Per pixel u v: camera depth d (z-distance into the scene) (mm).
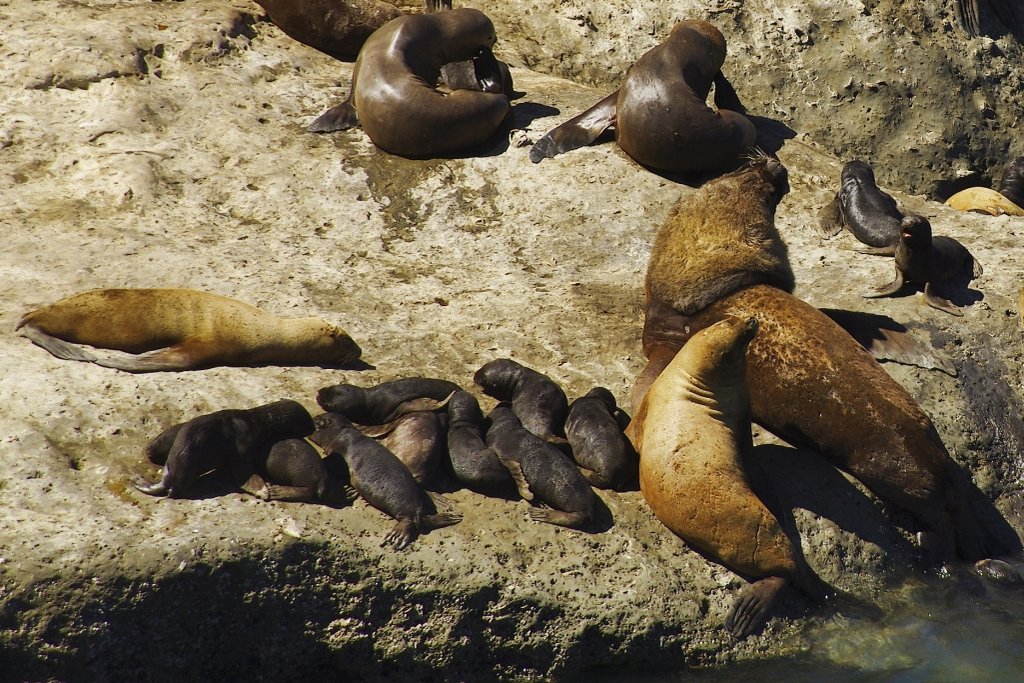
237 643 24719
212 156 42375
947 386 32750
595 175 42750
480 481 27109
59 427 27141
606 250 39500
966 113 52094
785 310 31703
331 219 40188
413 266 37938
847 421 29766
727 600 26234
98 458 26469
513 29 53000
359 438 27094
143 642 24094
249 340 30922
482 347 33625
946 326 34344
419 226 40500
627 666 25562
